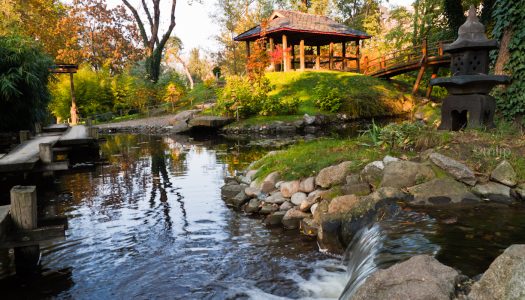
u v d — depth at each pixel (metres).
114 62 38.31
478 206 4.84
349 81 24.59
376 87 24.41
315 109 21.00
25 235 4.40
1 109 12.12
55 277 4.47
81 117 29.61
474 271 3.12
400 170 5.47
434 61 22.33
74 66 25.02
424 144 6.44
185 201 7.25
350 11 46.75
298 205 6.03
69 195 7.91
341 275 4.32
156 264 4.74
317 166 6.51
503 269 2.48
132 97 30.97
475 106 7.00
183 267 4.65
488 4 21.25
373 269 3.45
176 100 32.09
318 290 4.04
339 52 39.31
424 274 2.77
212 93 31.27
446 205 4.91
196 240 5.41
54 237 4.49
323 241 5.02
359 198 5.27
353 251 4.55
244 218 6.21
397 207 4.85
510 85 7.73
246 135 17.58
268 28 25.45
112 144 16.33
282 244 5.17
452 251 3.55
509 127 7.23
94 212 6.75
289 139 15.26
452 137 6.51
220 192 7.77
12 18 21.44
